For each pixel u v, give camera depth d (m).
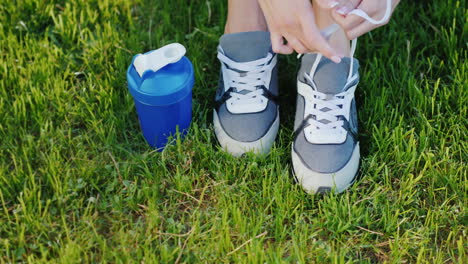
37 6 2.23
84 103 1.93
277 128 1.83
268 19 1.56
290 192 1.67
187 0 2.33
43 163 1.77
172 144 1.82
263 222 1.64
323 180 1.66
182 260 1.56
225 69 1.84
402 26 2.18
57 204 1.67
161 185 1.73
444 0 2.20
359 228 1.63
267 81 1.84
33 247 1.56
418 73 2.05
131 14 2.27
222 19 2.20
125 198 1.70
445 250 1.59
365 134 1.87
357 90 1.98
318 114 1.73
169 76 1.68
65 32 2.15
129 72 1.71
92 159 1.80
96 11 2.21
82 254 1.56
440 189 1.70
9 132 1.83
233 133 1.77
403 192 1.70
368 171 1.75
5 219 1.64
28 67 2.01
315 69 1.75
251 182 1.72
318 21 1.74
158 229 1.64
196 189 1.74
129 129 1.91
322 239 1.62
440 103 1.88
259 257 1.53
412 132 1.77
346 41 1.77
